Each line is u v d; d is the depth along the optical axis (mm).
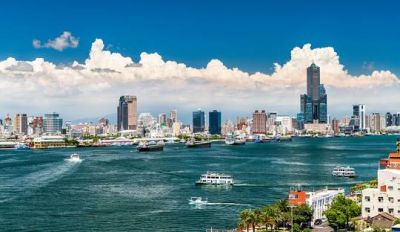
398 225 197625
